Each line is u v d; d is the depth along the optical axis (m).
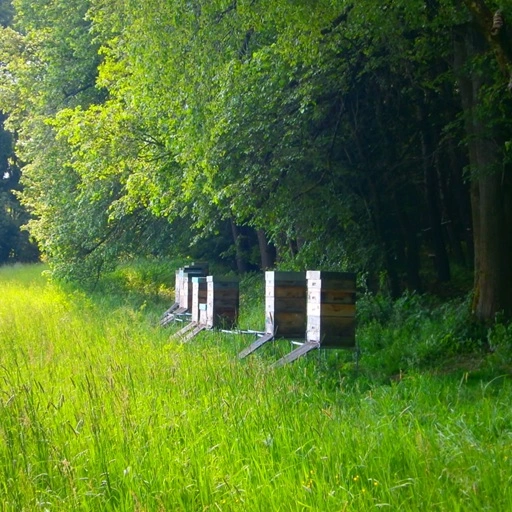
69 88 29.94
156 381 9.96
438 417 8.66
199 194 19.08
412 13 14.04
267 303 12.87
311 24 13.56
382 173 18.86
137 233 28.31
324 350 12.97
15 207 60.00
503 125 13.82
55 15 29.80
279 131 17.19
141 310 21.75
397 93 18.61
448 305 16.55
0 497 6.23
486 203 14.15
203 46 15.54
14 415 7.84
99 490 6.29
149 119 19.66
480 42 13.77
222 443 7.09
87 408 8.23
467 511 5.63
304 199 18.31
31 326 17.28
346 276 11.86
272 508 5.68
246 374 10.30
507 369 11.61
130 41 16.89
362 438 7.25
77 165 23.47
